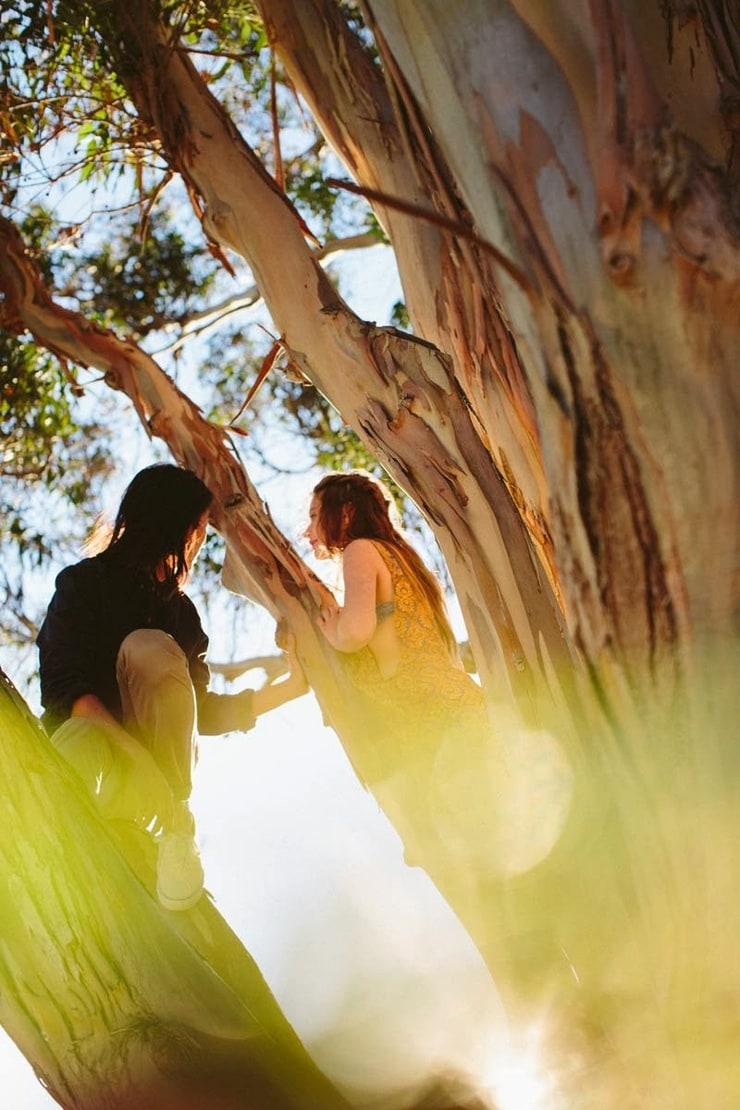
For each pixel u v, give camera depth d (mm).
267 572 3812
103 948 2549
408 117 3025
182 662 3236
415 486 3402
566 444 2256
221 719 3701
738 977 2244
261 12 4016
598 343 2176
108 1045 2525
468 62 2289
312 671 3680
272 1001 3111
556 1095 3072
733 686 2158
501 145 2258
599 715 2346
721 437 2137
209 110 4262
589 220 2168
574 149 2191
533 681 3256
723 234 2094
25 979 2553
